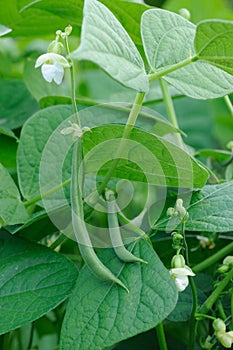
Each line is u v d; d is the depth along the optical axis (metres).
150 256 0.63
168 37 0.64
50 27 0.86
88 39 0.52
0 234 0.69
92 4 0.55
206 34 0.58
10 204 0.68
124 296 0.61
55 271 0.66
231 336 0.65
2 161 0.82
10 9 0.83
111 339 0.59
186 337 0.83
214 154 0.86
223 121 1.31
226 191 0.68
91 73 1.20
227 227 0.64
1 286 0.65
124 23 0.76
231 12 1.47
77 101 0.79
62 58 0.60
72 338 0.60
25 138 0.73
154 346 0.81
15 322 0.62
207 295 0.76
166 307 0.59
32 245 0.68
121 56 0.56
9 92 0.92
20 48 1.32
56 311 0.84
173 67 0.61
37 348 0.84
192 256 0.80
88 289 0.62
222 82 0.63
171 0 1.41
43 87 0.90
